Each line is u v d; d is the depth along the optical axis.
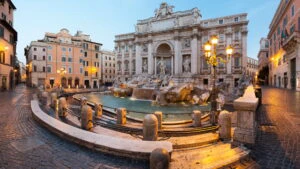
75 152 5.00
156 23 53.75
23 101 16.34
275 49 44.56
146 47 56.16
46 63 53.34
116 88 36.47
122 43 63.59
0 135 6.59
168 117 14.12
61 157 4.71
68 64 57.09
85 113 8.22
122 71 63.31
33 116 9.44
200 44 48.09
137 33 55.84
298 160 4.59
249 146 5.40
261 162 4.52
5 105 13.73
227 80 44.47
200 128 8.46
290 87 30.94
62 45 56.09
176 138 6.96
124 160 4.49
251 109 5.41
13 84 35.06
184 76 46.53
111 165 4.25
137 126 9.15
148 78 45.22
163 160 3.59
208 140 6.38
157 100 24.91
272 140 6.01
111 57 86.12
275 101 15.26
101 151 4.90
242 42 43.34
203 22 48.41
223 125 6.64
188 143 6.04
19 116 9.91
